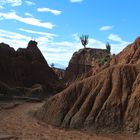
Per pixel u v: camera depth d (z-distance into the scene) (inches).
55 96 1592.0
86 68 5241.1
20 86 3786.9
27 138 1221.1
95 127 1323.8
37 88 3538.4
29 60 4338.1
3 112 1967.3
